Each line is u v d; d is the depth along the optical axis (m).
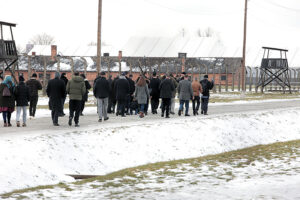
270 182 14.70
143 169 17.61
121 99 29.67
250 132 28.14
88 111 34.44
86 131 21.48
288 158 20.25
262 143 26.73
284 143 25.95
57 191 13.70
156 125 24.64
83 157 18.30
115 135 21.62
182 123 26.02
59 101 24.05
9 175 14.67
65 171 16.62
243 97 59.59
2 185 13.92
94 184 14.84
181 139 23.45
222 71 117.56
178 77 38.34
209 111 36.44
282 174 16.27
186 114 30.97
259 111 36.03
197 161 19.66
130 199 12.55
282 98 61.81
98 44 43.09
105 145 20.14
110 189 14.02
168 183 14.94
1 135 19.23
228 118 29.81
